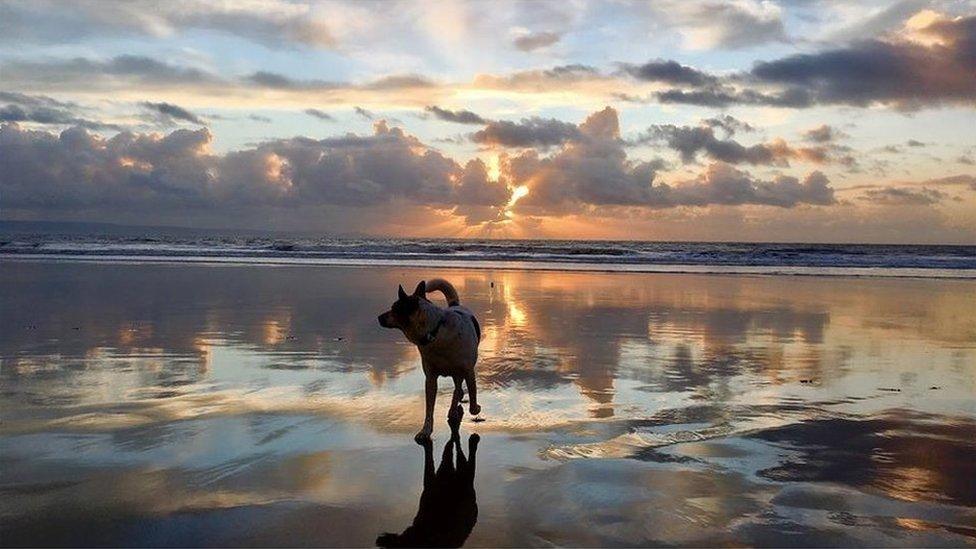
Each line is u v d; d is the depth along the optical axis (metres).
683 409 6.13
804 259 39.25
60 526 3.56
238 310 13.05
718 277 24.75
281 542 3.41
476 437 5.22
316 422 5.58
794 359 8.75
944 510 3.87
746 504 3.93
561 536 3.51
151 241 57.91
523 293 17.52
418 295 5.40
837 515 3.79
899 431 5.46
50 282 18.22
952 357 8.97
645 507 3.86
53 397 6.32
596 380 7.37
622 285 20.47
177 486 4.12
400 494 4.05
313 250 43.84
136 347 9.04
